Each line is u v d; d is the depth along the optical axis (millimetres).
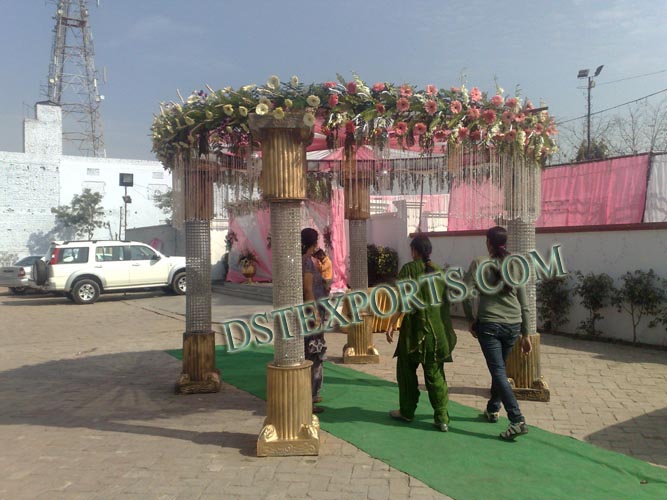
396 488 3814
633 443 4656
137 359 8625
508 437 4684
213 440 4836
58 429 5223
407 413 5148
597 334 9211
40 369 7980
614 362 7605
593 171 11195
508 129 5281
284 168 4453
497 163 5617
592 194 11180
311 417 4609
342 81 4891
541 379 5871
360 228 7926
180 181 6242
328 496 3713
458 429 4973
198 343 6492
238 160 6227
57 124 33781
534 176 5758
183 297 18281
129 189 35781
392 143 5590
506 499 3631
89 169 34656
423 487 3826
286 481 3951
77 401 6223
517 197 5656
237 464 4277
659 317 8383
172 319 13477
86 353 9242
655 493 3711
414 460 4277
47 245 33438
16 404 6133
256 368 7648
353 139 5371
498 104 5242
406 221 13938
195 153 5887
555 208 11750
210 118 5105
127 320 13445
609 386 6395
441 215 14102
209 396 6336
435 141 5258
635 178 10578
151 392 6578
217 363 7957
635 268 8719
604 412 5449
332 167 7934
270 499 3686
